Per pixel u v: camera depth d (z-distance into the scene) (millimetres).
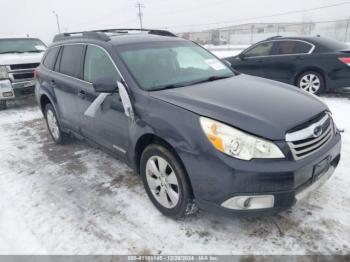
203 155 2297
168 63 3457
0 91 7305
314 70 6637
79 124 4043
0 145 5234
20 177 3945
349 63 6195
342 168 3514
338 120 5125
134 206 3102
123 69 3162
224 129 2264
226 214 2334
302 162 2268
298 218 2721
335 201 2912
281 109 2496
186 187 2527
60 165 4219
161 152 2648
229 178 2197
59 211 3115
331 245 2402
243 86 3088
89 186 3578
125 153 3221
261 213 2275
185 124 2428
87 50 3814
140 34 4004
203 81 3297
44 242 2682
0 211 3191
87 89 3645
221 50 25281
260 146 2197
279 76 7184
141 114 2787
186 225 2756
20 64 7613
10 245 2678
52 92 4547
